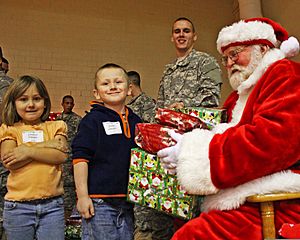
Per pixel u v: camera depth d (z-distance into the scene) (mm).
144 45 6637
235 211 1341
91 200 1798
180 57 2932
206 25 7039
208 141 1390
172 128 1588
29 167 1906
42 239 1885
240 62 1567
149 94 6543
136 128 1661
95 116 1894
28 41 6062
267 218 1297
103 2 6516
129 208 1881
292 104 1314
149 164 1628
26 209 1879
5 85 2762
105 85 1970
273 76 1432
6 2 6035
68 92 6160
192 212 1500
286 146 1276
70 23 6305
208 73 2645
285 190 1318
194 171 1340
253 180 1337
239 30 1556
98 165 1838
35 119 2025
